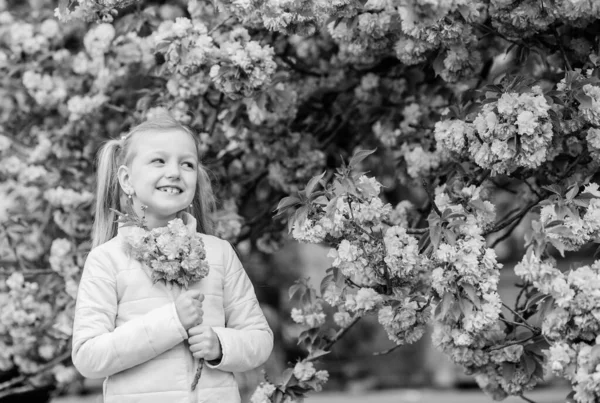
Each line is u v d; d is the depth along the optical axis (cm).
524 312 374
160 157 309
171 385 290
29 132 534
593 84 347
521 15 362
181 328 284
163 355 291
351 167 313
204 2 436
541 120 323
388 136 474
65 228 489
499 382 363
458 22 347
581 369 291
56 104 503
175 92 430
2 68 496
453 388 1245
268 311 973
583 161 380
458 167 388
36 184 499
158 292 297
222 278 313
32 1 562
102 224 333
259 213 511
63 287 486
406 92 475
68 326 474
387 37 397
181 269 296
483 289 309
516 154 325
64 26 517
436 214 326
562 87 343
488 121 325
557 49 406
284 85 455
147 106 453
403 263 325
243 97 385
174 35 387
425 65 431
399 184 510
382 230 332
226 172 498
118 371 287
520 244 784
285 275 1073
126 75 481
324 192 322
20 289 477
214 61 387
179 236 295
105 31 459
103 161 334
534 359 353
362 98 484
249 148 481
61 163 504
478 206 339
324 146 506
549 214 316
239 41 385
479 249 311
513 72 457
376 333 1308
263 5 340
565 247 316
